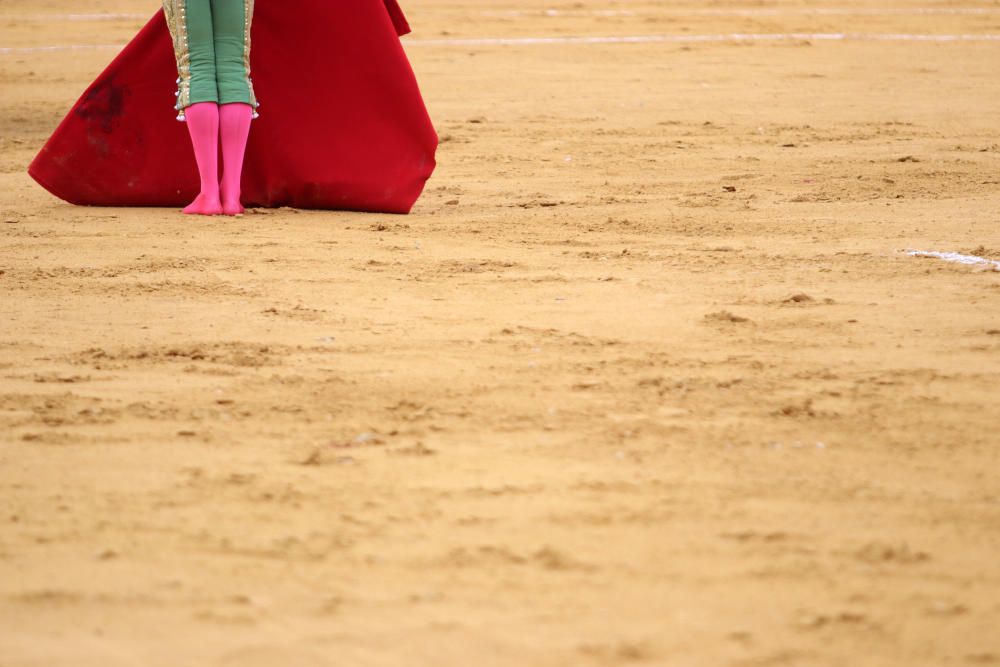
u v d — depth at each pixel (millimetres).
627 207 28516
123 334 17391
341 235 24906
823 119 45625
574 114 47031
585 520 10922
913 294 19797
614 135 41812
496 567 9938
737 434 13211
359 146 27594
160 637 8734
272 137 27656
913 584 9734
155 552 10234
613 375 15367
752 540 10523
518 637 8742
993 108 48656
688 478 11945
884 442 13008
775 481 11891
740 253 23188
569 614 9109
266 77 27547
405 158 27594
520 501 11344
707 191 30781
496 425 13477
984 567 10070
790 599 9430
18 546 10367
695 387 14875
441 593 9453
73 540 10500
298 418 13742
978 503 11422
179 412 13945
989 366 15805
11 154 38188
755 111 47938
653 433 13219
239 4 26688
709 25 81250
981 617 9188
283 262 22234
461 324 17906
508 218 27156
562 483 11789
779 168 34469
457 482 11812
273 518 10961
